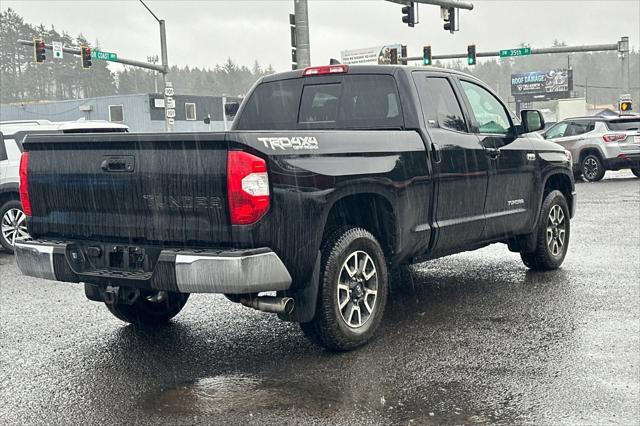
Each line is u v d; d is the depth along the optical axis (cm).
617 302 651
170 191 468
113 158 489
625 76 3294
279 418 407
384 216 557
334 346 516
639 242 991
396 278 785
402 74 605
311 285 495
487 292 705
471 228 644
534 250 777
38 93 12006
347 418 404
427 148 588
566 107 7512
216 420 407
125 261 493
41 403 439
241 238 449
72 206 516
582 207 1445
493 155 670
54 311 673
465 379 462
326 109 648
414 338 554
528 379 460
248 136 449
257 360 513
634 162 2062
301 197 471
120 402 438
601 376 463
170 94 3167
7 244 1066
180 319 634
